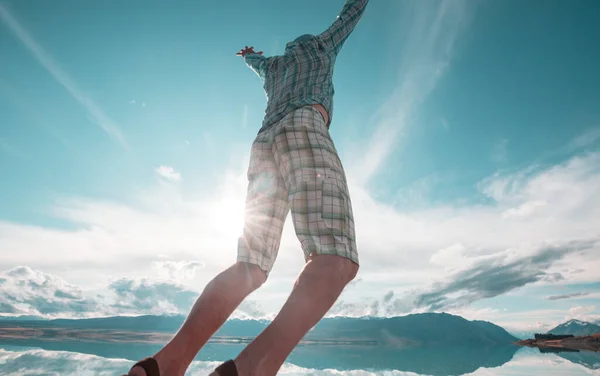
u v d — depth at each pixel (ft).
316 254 2.70
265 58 5.37
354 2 5.28
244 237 3.60
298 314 2.34
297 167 3.21
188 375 12.39
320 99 4.08
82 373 11.96
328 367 19.57
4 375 11.64
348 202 3.11
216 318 2.82
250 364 2.06
